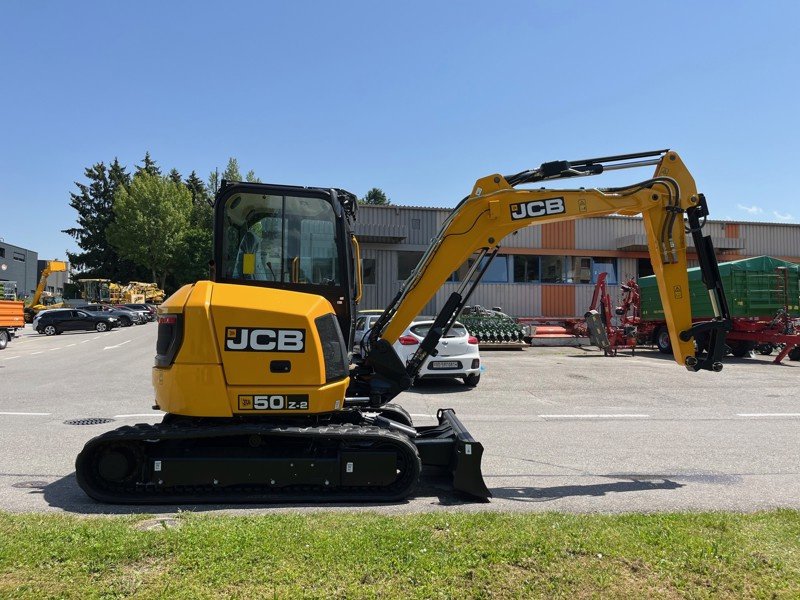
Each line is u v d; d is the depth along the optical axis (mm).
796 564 3285
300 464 4766
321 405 4871
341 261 5602
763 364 16703
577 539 3605
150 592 2854
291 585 2945
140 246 67250
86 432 7668
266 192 5504
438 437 5500
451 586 2971
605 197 5953
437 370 11648
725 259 27078
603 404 10164
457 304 5996
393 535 3629
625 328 19406
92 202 78500
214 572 3064
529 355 19422
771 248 27516
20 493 5051
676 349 6094
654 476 5781
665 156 6133
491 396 11016
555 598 2877
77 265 78250
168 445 4898
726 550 3465
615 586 3002
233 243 5453
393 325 5859
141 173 75562
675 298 6086
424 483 5457
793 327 17172
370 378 5934
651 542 3582
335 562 3207
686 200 6090
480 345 21359
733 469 6051
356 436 4766
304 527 3803
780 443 7254
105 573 3061
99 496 4711
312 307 4977
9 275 67875
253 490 4840
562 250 25766
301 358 4828
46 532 3660
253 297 4891
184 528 3730
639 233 26391
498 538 3605
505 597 2875
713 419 8828
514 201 5859
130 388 12023
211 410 4762
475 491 4895
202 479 4703
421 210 24266
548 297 25766
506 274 25453
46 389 11859
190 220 73688
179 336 4809
